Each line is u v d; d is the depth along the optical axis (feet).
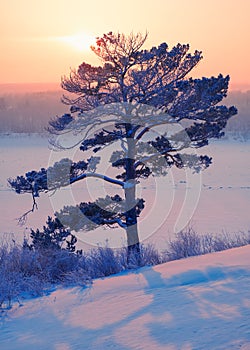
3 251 35.40
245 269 21.54
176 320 15.48
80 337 15.72
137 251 44.19
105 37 57.62
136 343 13.91
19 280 27.68
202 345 12.66
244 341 12.39
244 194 271.28
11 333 17.87
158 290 20.83
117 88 58.75
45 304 22.24
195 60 59.16
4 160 487.20
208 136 59.98
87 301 21.49
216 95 58.03
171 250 40.01
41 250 37.06
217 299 17.30
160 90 57.00
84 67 58.39
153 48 58.80
